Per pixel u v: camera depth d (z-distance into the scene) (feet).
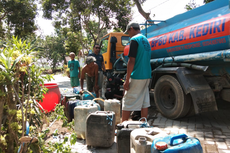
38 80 7.86
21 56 5.12
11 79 5.32
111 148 8.83
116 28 65.36
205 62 12.34
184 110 12.51
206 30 11.34
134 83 9.82
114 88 17.62
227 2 11.85
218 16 11.37
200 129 11.25
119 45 25.20
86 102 11.57
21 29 67.05
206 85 12.19
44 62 7.88
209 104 11.80
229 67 11.49
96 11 60.39
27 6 67.77
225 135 10.16
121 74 22.57
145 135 5.98
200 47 11.82
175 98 13.05
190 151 4.76
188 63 12.87
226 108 16.21
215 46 10.95
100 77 16.83
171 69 12.97
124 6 61.87
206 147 8.84
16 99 5.90
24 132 5.78
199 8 13.71
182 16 15.02
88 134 8.80
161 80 14.19
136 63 9.80
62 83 45.52
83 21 62.13
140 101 9.98
